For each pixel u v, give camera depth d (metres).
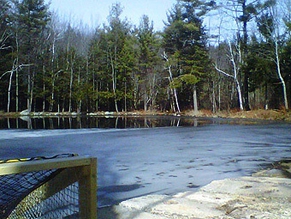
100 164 6.59
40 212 1.93
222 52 38.72
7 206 1.78
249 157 7.51
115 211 3.42
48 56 40.12
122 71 42.41
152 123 22.34
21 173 1.46
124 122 23.78
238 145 9.76
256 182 4.65
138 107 44.44
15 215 2.00
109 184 4.93
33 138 11.91
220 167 6.29
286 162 6.81
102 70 42.69
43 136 12.73
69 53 40.50
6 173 1.38
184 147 9.31
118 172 5.80
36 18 39.59
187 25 33.84
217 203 3.62
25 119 28.33
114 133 14.09
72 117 32.66
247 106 31.23
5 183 1.73
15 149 8.96
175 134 13.46
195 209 3.40
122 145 9.82
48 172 1.66
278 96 31.30
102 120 26.84
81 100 41.09
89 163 1.56
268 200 3.65
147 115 37.12
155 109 42.62
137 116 34.78
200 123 21.62
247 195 3.92
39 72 38.94
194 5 34.38
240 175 5.55
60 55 40.69
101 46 42.94
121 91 42.62
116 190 4.57
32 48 38.69
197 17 34.81
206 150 8.69
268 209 3.27
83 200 1.58
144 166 6.38
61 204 1.79
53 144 10.11
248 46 29.61
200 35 35.00
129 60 42.09
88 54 42.16
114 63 42.53
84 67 41.88
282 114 24.95
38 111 41.09
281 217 3.00
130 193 4.41
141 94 43.66
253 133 13.73
